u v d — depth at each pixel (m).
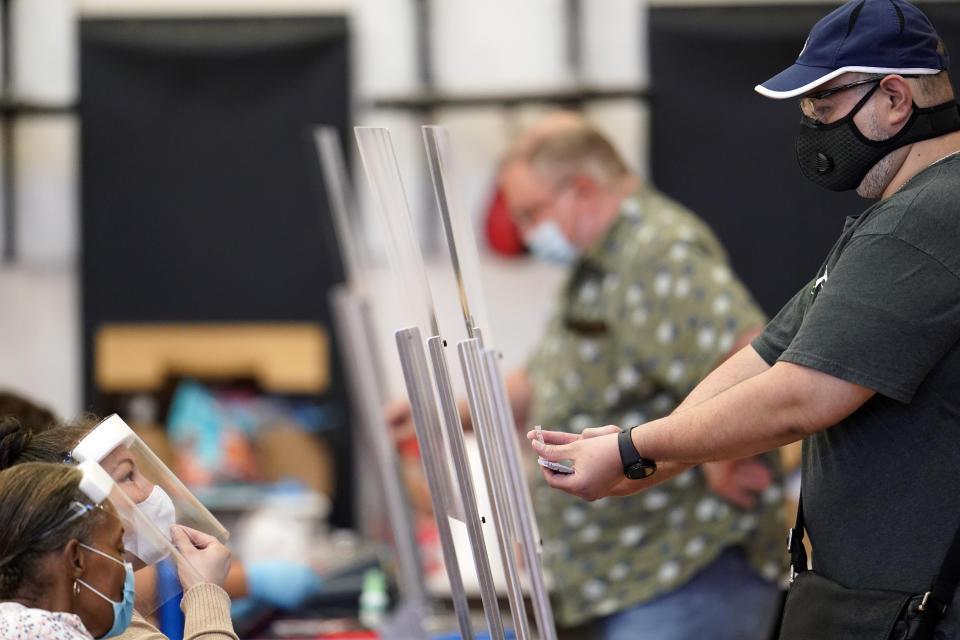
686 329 5.78
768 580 5.80
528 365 6.93
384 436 6.34
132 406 9.52
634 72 10.26
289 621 6.43
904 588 3.43
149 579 3.54
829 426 3.54
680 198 9.62
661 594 5.74
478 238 10.23
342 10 10.21
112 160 9.99
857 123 3.58
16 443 3.63
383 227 3.52
